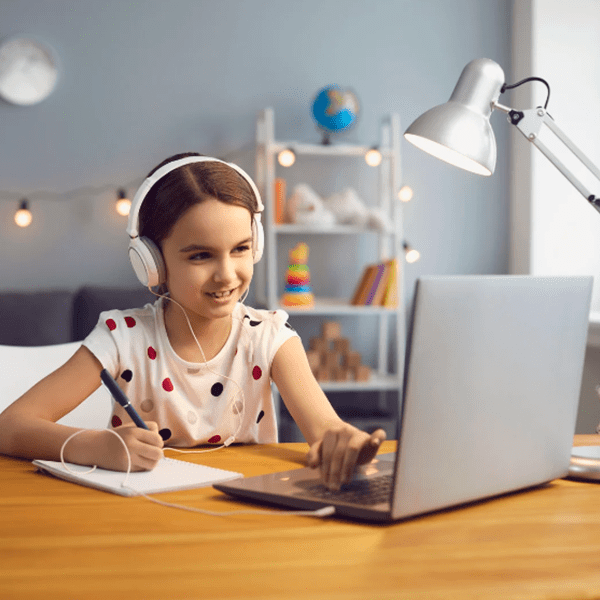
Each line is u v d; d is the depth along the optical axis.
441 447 0.70
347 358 3.18
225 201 0.98
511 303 0.74
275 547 0.64
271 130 3.12
